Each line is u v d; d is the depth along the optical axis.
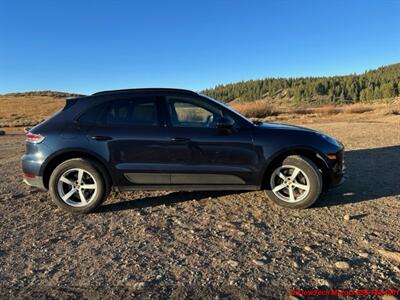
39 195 6.52
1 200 6.25
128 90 5.55
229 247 4.16
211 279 3.48
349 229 4.58
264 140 5.30
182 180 5.37
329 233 4.47
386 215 5.03
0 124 49.62
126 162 5.31
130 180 5.37
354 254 3.90
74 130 5.33
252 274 3.54
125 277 3.55
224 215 5.21
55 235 4.63
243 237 4.43
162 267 3.73
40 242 4.42
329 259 3.80
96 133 5.30
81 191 5.38
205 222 4.96
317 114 41.12
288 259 3.83
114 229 4.79
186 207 5.60
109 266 3.79
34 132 5.40
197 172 5.32
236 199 5.91
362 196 5.92
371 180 6.91
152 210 5.51
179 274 3.59
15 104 114.19
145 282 3.45
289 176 5.43
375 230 4.53
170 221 5.03
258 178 5.35
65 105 5.55
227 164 5.31
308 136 5.39
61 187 5.36
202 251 4.07
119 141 5.27
